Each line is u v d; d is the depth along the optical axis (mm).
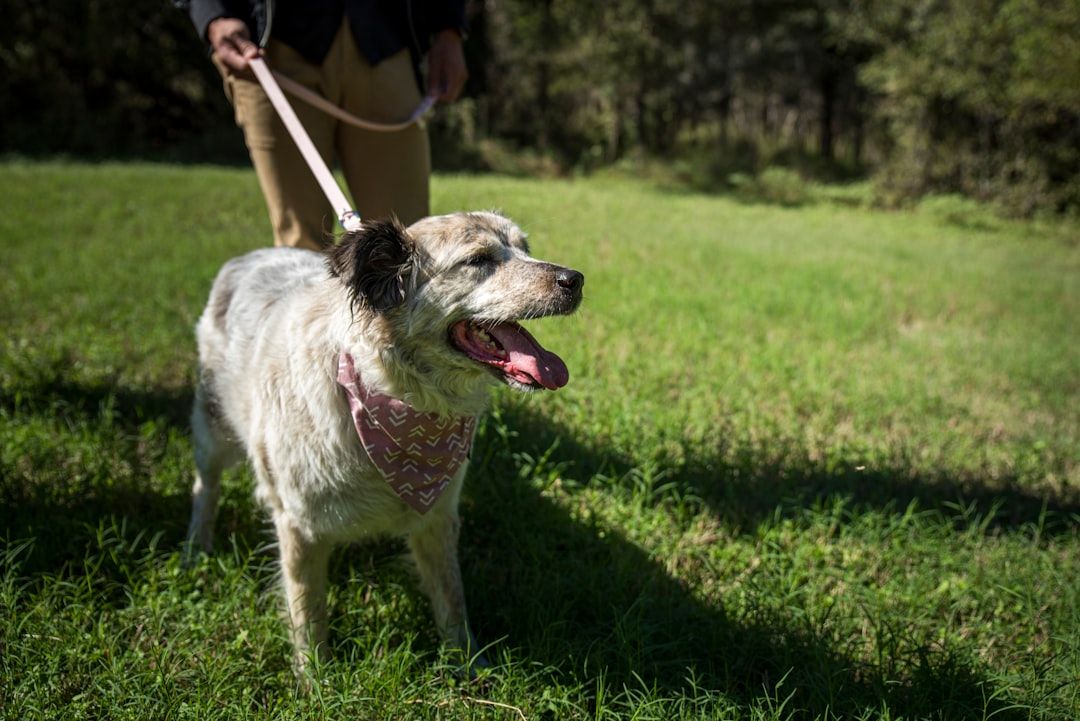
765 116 19828
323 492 1290
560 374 1245
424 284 1263
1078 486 2055
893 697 1321
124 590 1465
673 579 1586
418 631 1446
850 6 12336
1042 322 3939
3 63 10672
